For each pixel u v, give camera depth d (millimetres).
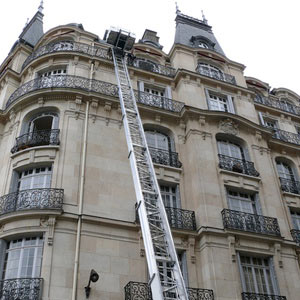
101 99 23359
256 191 23125
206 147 23609
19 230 17656
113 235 18484
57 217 17906
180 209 20656
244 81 30734
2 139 23172
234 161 23812
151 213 14195
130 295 16656
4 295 15844
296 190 25641
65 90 22906
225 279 18484
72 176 19766
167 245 13188
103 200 19516
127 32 28016
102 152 21312
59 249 17172
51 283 16203
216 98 27984
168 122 24906
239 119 25750
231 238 19781
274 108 30891
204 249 19281
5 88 26203
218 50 34469
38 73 25984
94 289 16672
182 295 11781
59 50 25891
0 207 18938
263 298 18750
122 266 17797
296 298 19578
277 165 27406
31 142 21141
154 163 22344
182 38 34312
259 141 26062
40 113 23156
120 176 20797
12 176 20359
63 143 20922
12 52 29859
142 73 27219
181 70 27469
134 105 20500
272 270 20188
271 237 20703
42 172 20344
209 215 20516
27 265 17109
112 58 26812
